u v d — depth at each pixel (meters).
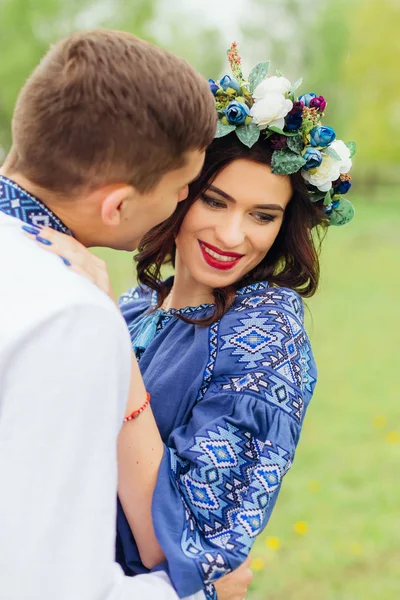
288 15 28.73
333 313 9.89
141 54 1.14
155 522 1.26
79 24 13.17
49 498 1.00
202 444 1.33
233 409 1.39
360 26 30.34
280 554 3.66
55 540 1.00
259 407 1.38
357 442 5.12
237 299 1.58
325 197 1.63
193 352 1.49
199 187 1.50
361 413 5.73
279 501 4.23
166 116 1.14
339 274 13.20
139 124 1.12
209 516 1.29
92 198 1.18
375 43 30.31
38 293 1.07
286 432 1.37
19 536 0.99
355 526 3.94
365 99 32.09
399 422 5.53
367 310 10.12
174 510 1.27
